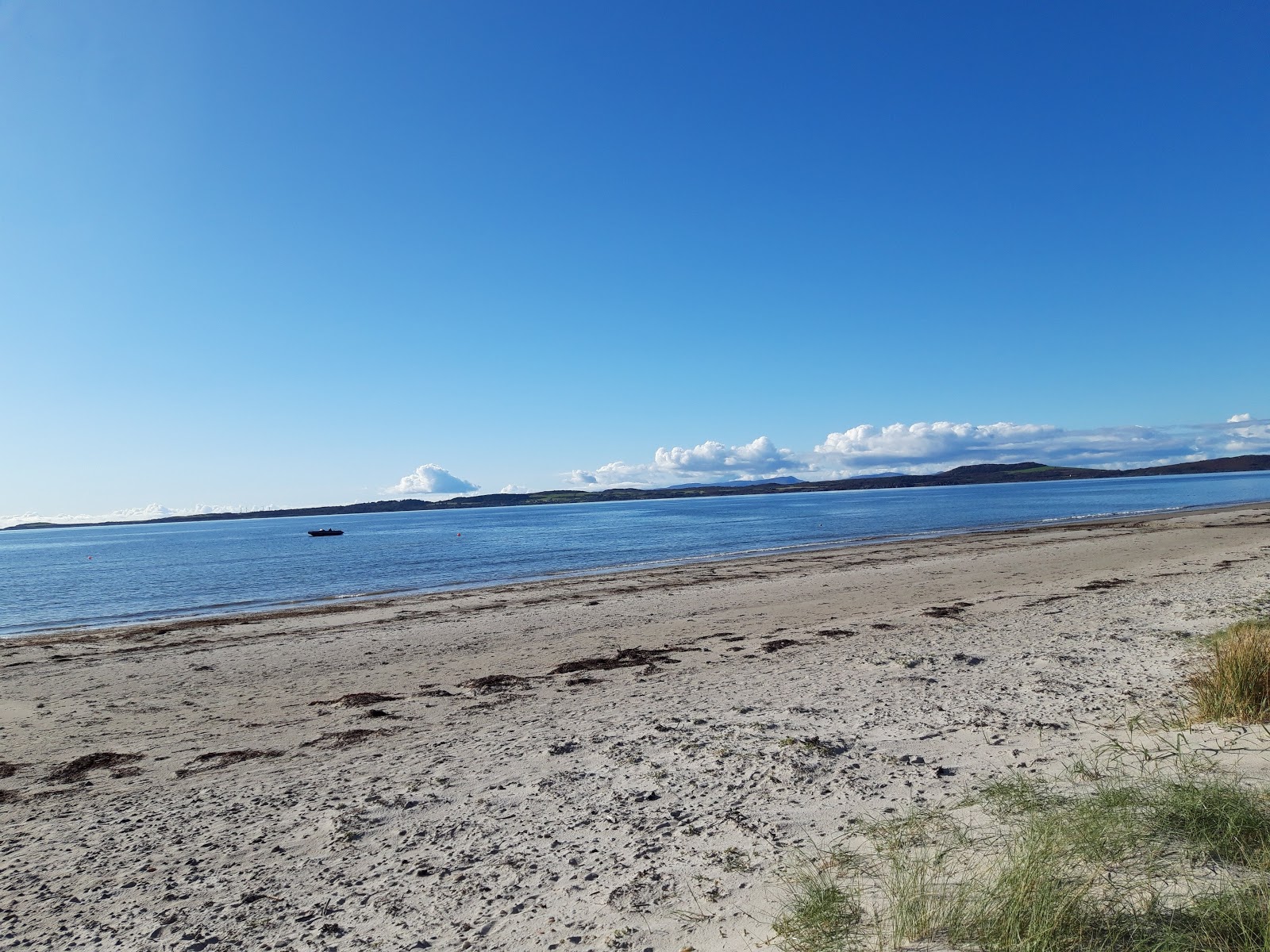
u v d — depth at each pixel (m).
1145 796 4.72
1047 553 31.25
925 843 4.61
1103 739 6.64
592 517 128.25
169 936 4.45
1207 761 5.51
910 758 6.61
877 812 5.35
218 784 8.02
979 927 3.38
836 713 8.67
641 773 6.90
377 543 71.00
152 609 29.06
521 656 15.41
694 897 4.25
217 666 15.77
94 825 6.87
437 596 26.67
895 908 3.70
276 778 8.05
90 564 57.50
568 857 5.08
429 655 15.89
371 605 25.00
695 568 32.53
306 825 6.29
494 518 152.25
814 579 26.16
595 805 6.11
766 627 17.41
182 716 11.84
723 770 6.75
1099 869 3.83
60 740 10.67
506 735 9.12
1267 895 3.35
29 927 4.76
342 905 4.66
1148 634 12.57
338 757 8.81
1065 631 13.71
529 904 4.41
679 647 15.41
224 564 51.19
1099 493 134.00
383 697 12.26
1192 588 18.38
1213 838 4.07
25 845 6.46
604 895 4.41
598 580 29.50
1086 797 4.96
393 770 7.87
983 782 5.75
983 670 10.74
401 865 5.25
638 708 10.02
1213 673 7.55
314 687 13.45
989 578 24.48
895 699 9.24
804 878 4.28
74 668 16.16
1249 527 39.97
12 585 41.44
